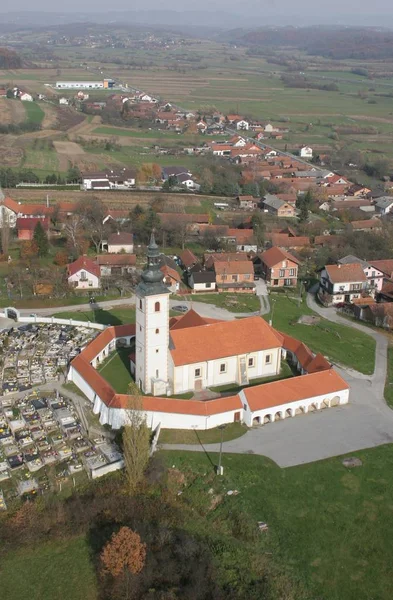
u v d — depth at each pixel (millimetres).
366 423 102875
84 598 69688
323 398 106312
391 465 92688
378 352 130125
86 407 102875
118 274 165875
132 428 83875
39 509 80000
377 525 81812
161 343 103188
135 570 70125
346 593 72250
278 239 193375
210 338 108875
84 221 192000
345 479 89312
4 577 71875
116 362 116875
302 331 138125
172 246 192750
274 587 72125
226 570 73938
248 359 111688
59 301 148125
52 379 111125
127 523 79625
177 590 69875
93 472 86312
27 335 127625
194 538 78375
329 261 182125
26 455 90000
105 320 137875
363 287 157250
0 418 98750
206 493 85875
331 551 77625
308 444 96438
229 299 155500
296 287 166750
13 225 195375
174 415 98250
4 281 157750
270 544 78062
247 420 100562
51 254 177375
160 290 99750
